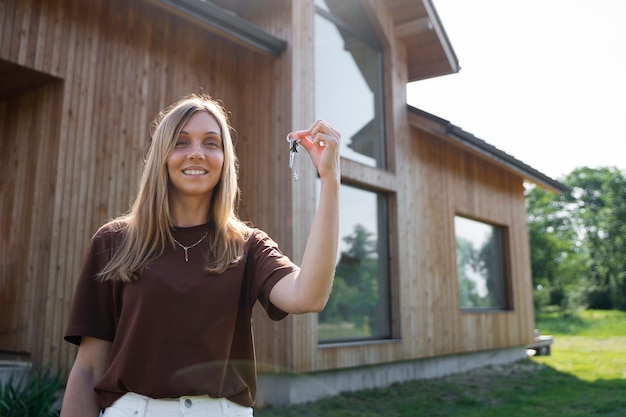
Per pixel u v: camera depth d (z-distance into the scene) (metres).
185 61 5.51
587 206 42.78
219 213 1.29
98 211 4.62
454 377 7.58
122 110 4.89
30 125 4.71
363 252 6.60
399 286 6.83
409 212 7.29
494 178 9.67
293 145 1.24
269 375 5.34
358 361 6.02
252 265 1.30
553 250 36.56
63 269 4.35
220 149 1.33
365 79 7.18
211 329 1.18
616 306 34.56
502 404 5.70
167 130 1.30
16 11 4.25
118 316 1.25
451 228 8.25
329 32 6.73
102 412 1.23
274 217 5.52
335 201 1.16
